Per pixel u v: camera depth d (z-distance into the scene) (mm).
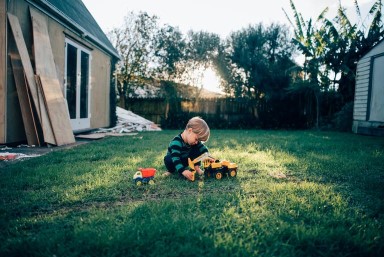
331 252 1432
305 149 5312
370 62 10609
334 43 13445
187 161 3109
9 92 5414
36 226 1710
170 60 15828
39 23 6234
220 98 15711
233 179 2895
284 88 14281
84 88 9062
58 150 4930
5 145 5363
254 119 15312
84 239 1472
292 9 14320
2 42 5234
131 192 2408
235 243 1436
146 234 1531
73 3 9484
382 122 9852
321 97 14133
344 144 6227
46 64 6215
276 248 1437
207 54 16078
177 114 14852
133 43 15797
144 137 7629
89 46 9156
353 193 2438
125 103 16125
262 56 14875
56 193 2350
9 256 1364
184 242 1471
